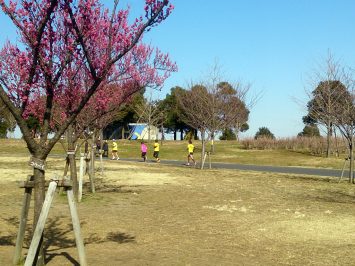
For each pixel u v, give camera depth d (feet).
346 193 56.95
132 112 230.89
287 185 65.31
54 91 22.25
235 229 32.58
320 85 103.19
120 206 42.88
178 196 50.49
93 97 45.19
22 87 21.61
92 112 47.26
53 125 43.37
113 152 138.10
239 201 46.96
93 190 51.70
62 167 89.86
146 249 26.55
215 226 33.65
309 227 33.24
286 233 31.32
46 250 25.93
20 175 71.92
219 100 118.52
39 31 19.65
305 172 95.91
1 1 19.43
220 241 28.91
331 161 123.95
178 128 256.32
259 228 32.94
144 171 86.07
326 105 96.78
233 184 64.75
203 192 54.44
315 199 49.83
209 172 88.58
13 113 19.38
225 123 120.57
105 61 20.75
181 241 28.84
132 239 29.27
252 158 139.95
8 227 32.04
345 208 42.93
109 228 32.71
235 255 25.41
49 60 21.11
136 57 47.03
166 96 253.03
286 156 143.54
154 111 225.56
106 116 59.41
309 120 172.55
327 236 30.42
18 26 20.30
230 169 101.45
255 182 68.74
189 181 67.97
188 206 43.27
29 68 21.97
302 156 141.49
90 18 20.68
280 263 23.86
